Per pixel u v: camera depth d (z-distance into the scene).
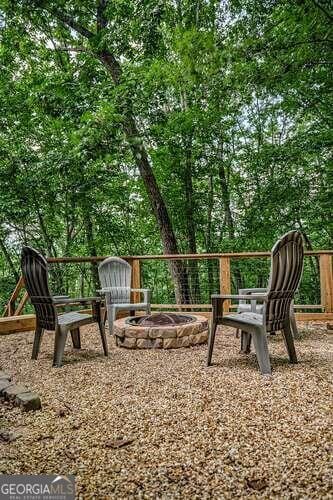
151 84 5.84
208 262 9.00
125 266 4.82
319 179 7.89
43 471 1.39
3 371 2.77
